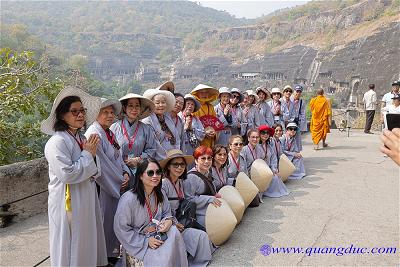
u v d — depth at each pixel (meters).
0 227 5.72
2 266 4.52
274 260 4.54
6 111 8.73
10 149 9.41
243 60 158.75
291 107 10.20
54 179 3.56
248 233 5.36
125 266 4.21
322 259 4.56
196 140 6.71
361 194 7.22
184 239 4.47
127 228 3.96
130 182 4.46
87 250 3.60
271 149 7.59
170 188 4.70
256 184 6.75
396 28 92.88
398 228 5.51
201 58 176.88
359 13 129.25
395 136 1.90
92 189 3.69
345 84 102.50
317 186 7.84
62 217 3.50
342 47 112.81
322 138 12.20
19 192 5.98
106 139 4.33
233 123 8.45
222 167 5.83
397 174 8.74
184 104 6.69
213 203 4.90
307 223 5.74
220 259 4.57
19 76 8.91
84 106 3.83
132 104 4.87
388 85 86.69
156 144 5.14
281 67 138.00
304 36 150.25
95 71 195.25
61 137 3.54
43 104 9.40
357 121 25.05
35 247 5.06
